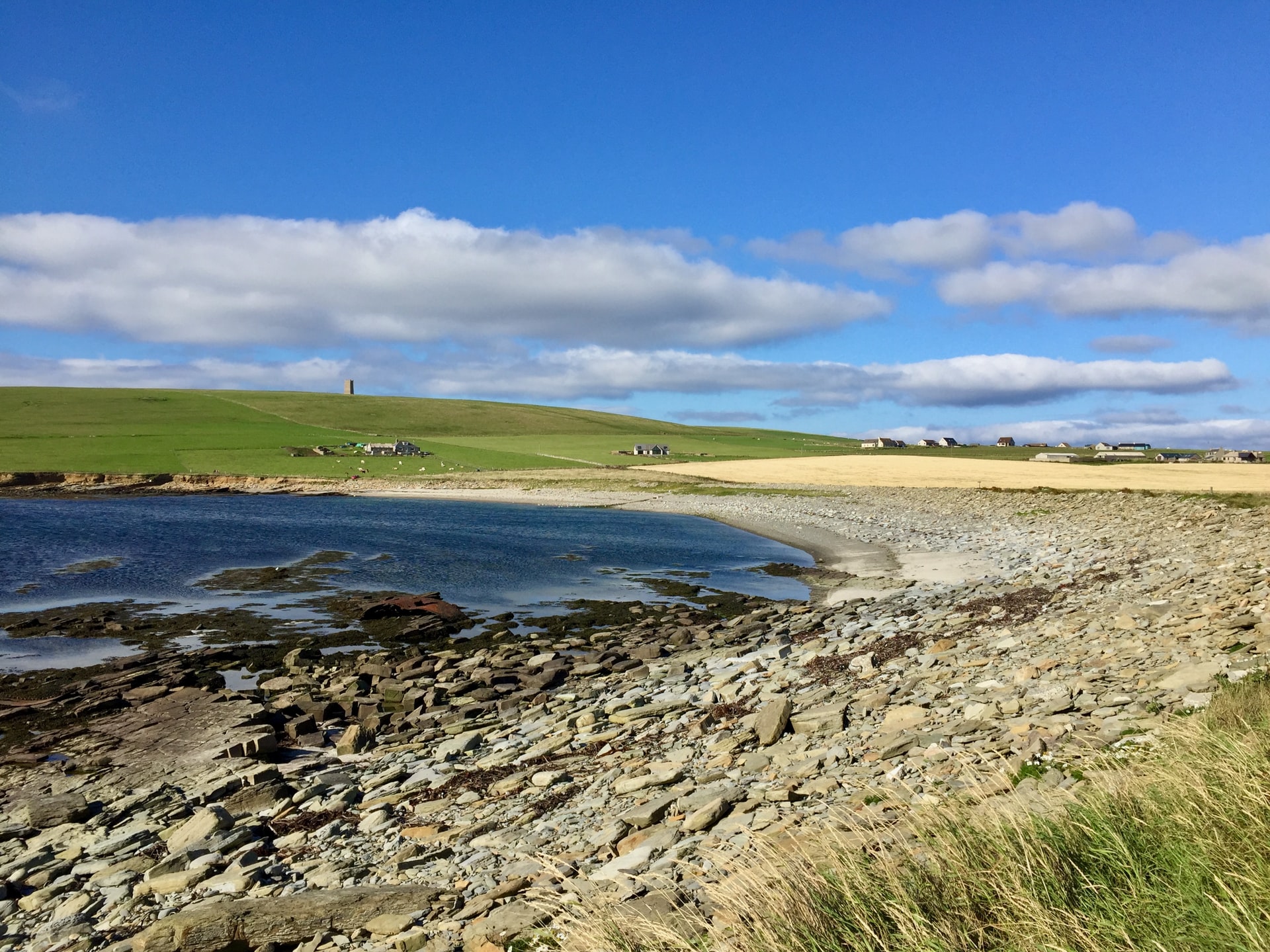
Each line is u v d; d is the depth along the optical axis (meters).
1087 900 5.19
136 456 136.88
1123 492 69.81
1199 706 10.44
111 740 18.41
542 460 155.62
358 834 12.71
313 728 19.41
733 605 36.09
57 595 36.09
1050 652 17.20
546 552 52.56
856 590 38.03
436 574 43.31
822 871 6.21
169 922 9.35
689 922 6.54
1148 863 5.52
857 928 5.36
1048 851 5.77
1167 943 4.60
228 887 10.95
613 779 13.65
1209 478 92.44
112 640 28.91
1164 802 6.32
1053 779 8.69
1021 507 69.88
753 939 5.54
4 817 14.54
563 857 10.18
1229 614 16.92
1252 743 7.00
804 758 12.49
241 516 75.19
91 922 10.46
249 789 14.73
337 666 25.56
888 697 15.74
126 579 40.22
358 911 9.32
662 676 22.83
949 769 10.34
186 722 19.58
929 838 6.87
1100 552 37.81
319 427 198.38
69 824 14.16
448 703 21.84
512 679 23.94
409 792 14.64
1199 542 33.81
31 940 10.11
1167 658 14.16
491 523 72.69
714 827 10.12
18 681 23.62
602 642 29.02
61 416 181.25
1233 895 4.70
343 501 100.75
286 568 43.69
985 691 14.87
